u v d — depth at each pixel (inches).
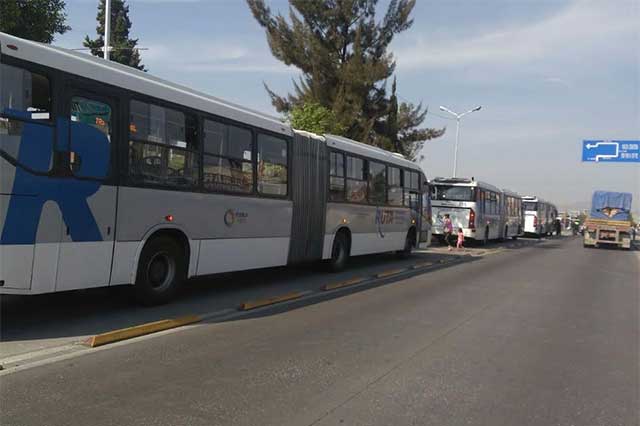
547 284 558.3
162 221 329.4
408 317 355.9
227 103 399.2
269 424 176.2
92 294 373.4
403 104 1648.6
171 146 335.0
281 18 1475.1
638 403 209.2
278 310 361.7
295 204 471.8
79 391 198.8
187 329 299.9
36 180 258.2
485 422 185.6
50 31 613.3
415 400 203.8
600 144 1625.2
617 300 474.9
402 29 1504.7
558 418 191.5
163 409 185.3
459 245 1011.3
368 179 609.9
